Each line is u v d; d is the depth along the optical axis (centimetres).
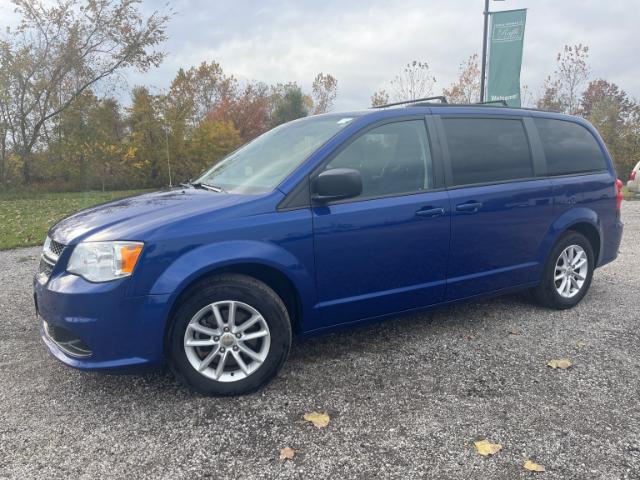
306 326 330
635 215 1126
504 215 400
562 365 342
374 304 350
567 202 444
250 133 4828
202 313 294
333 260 326
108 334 276
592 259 475
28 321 446
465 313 456
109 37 2531
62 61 2453
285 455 246
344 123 354
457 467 238
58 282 282
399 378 328
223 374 305
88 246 280
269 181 329
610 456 245
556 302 454
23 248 811
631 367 343
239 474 234
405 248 353
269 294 306
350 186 303
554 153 444
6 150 2508
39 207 1552
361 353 368
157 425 276
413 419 279
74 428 274
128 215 306
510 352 368
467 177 386
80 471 237
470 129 397
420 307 377
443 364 348
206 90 4722
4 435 266
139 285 275
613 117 2595
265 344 309
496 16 1270
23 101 2464
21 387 321
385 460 243
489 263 401
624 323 428
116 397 307
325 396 305
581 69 2436
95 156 2684
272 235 304
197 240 287
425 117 378
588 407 290
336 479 230
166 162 3098
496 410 288
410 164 362
